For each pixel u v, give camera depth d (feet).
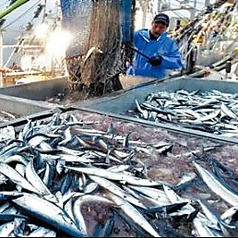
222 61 23.08
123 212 5.30
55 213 5.13
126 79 17.84
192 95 16.60
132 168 6.89
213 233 4.94
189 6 28.48
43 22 22.68
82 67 13.52
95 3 12.89
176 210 5.41
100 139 8.50
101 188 6.04
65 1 12.63
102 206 5.46
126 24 14.42
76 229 4.85
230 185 6.56
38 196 5.58
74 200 5.53
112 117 10.50
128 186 6.15
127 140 8.44
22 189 5.85
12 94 13.62
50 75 20.93
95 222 5.05
